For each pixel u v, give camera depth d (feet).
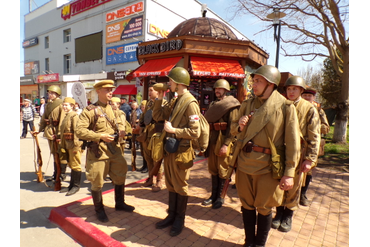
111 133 10.75
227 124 11.59
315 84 76.43
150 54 33.37
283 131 7.50
